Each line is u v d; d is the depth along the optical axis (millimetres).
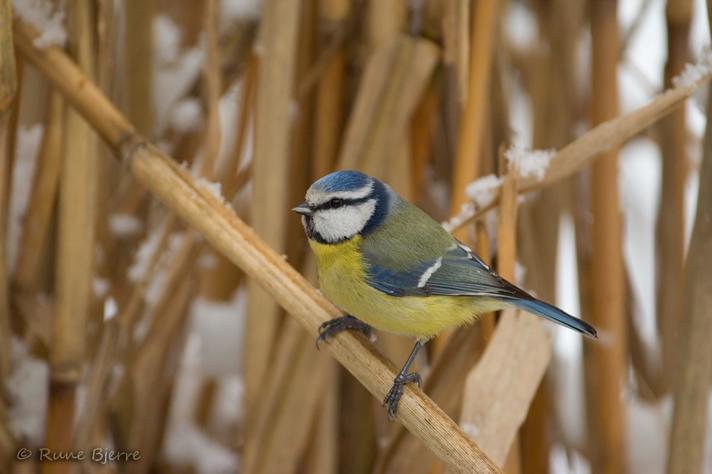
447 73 8719
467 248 7199
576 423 10391
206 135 8062
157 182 6566
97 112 6746
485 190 7105
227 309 9719
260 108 7504
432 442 5766
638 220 12242
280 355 7605
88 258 7277
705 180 6492
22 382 8109
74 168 7066
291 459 7656
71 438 7512
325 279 7277
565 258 12266
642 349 10336
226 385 10820
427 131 8211
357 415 8617
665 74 8633
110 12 7211
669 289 9719
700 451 6660
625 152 12680
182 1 9734
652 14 13266
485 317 7168
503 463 6359
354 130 7770
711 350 6570
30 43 6809
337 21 8055
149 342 8430
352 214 7145
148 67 8945
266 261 6410
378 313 7129
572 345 11391
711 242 6492
